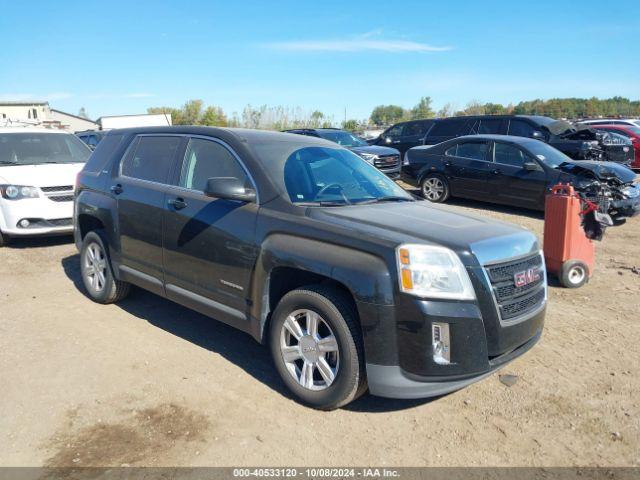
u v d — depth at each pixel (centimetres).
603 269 723
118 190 522
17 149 884
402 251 326
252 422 353
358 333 343
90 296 589
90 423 350
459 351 327
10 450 321
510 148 1109
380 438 339
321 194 420
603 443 338
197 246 434
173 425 349
